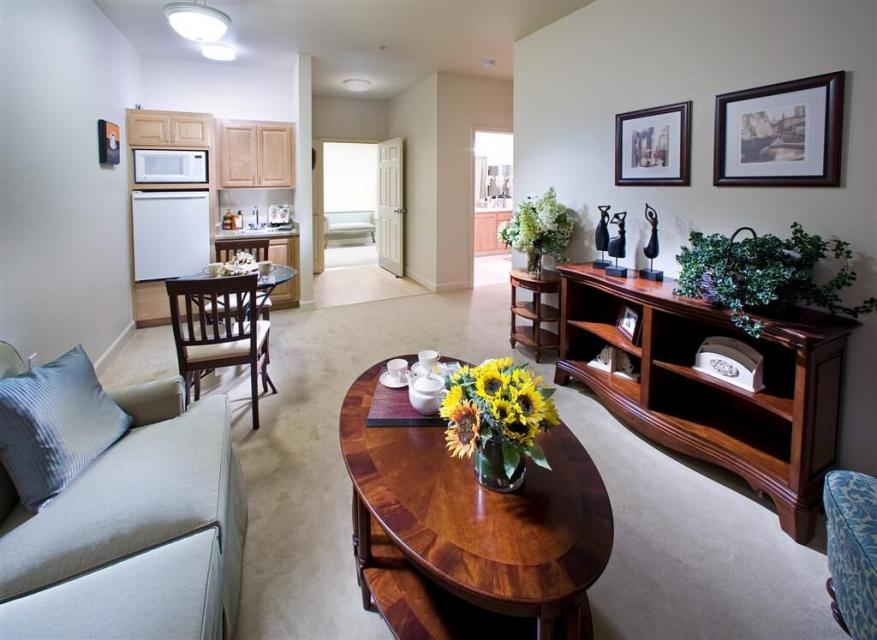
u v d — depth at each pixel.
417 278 6.82
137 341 4.36
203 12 3.32
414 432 1.68
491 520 1.26
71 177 3.18
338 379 3.51
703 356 2.38
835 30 2.09
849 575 1.28
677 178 2.89
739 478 2.33
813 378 1.89
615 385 2.92
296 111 5.25
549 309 4.04
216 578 1.25
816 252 2.06
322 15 3.93
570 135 3.77
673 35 2.87
